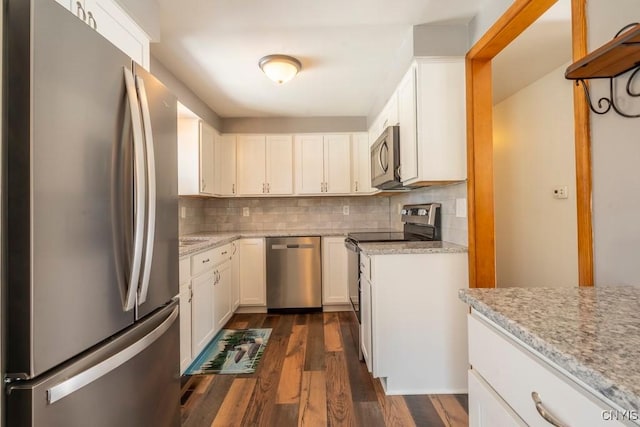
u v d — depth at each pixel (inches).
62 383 29.2
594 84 39.6
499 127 125.3
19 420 27.1
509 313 29.3
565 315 28.6
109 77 36.6
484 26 68.0
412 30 75.6
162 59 89.7
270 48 84.5
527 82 106.9
